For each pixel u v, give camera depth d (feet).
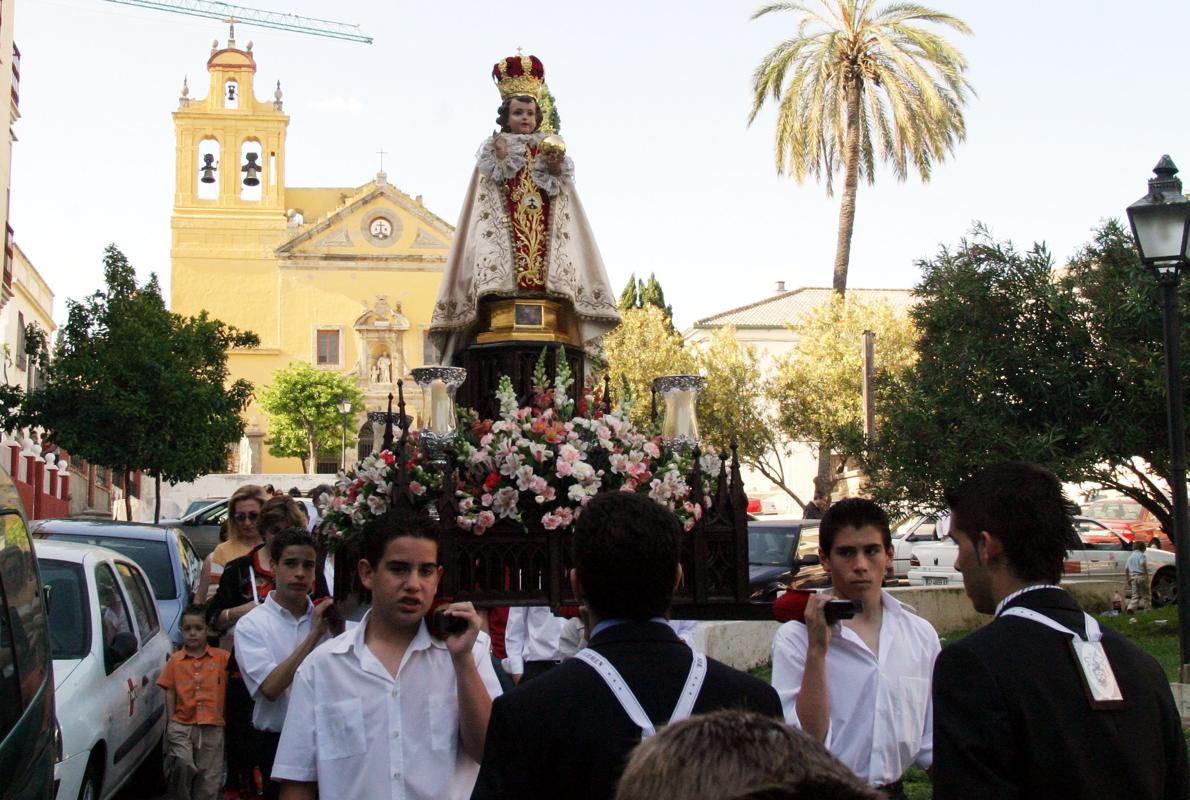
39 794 16.52
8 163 85.51
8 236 86.33
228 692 21.06
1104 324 48.11
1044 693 9.84
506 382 19.19
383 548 13.75
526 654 22.98
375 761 13.41
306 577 19.08
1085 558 64.54
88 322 93.35
